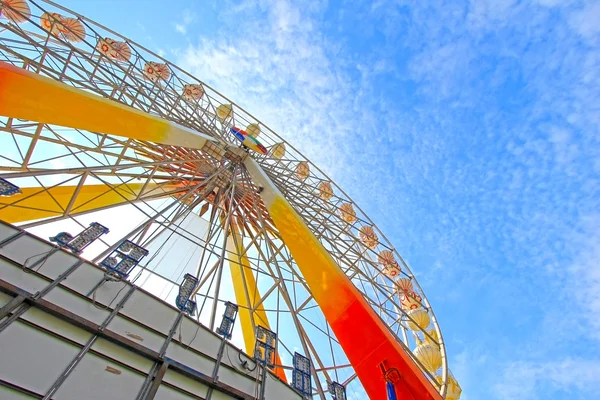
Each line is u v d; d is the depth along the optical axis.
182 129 18.84
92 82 18.69
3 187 10.43
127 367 7.94
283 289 16.05
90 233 10.63
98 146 19.39
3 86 12.41
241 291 23.77
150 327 9.45
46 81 13.26
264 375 10.89
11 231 9.24
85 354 7.51
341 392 12.81
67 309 8.29
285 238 17.80
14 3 20.42
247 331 21.94
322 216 24.08
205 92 26.77
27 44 17.53
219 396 9.13
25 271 8.51
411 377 13.24
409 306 22.52
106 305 9.12
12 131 16.55
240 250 22.48
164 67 25.06
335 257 21.53
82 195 21.30
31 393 6.35
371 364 13.91
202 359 9.84
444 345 19.75
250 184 22.03
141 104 20.27
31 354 6.83
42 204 19.72
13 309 7.21
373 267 23.47
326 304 15.46
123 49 23.64
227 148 22.62
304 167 30.38
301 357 12.62
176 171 24.62
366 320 14.51
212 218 21.73
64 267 9.29
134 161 20.66
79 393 6.88
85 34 22.59
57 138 18.03
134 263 10.65
